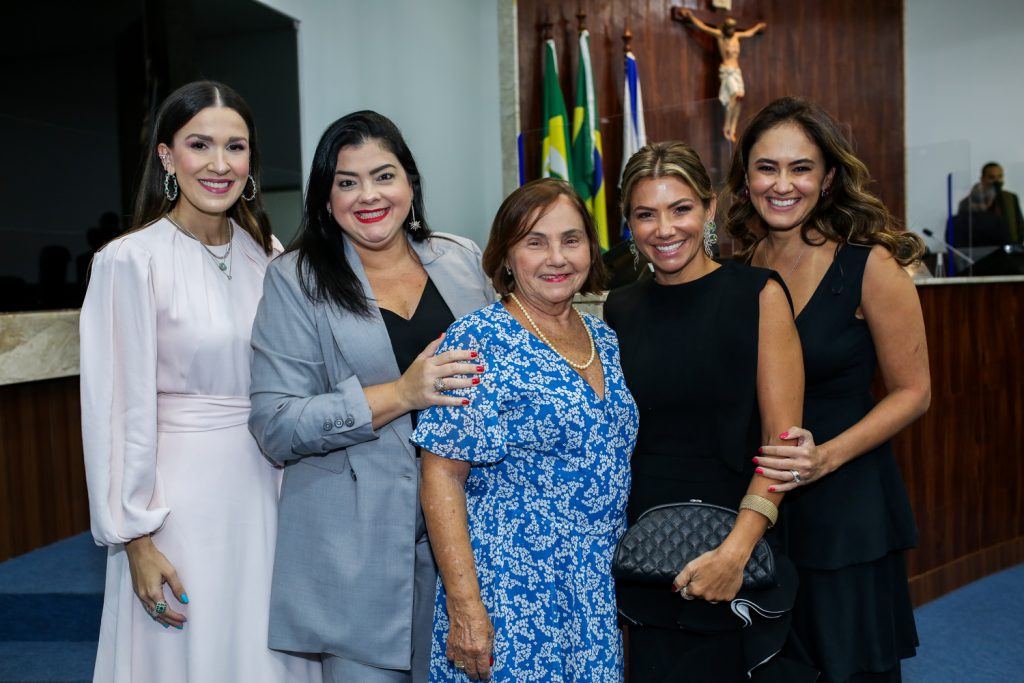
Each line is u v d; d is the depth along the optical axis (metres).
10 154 3.76
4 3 3.72
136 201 1.86
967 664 3.04
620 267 2.51
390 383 1.60
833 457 1.61
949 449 3.68
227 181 1.78
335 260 1.71
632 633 1.74
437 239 1.90
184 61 4.28
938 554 3.66
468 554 1.50
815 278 1.81
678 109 6.05
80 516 4.08
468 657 1.48
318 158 1.68
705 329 1.63
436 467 1.53
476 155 6.60
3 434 3.71
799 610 1.76
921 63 8.13
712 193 1.67
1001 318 3.88
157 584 1.66
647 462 1.72
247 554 1.76
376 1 5.56
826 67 7.25
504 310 1.58
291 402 1.63
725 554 1.51
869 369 1.79
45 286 3.92
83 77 4.05
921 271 4.77
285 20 4.89
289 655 1.77
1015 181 7.76
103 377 1.67
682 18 6.43
